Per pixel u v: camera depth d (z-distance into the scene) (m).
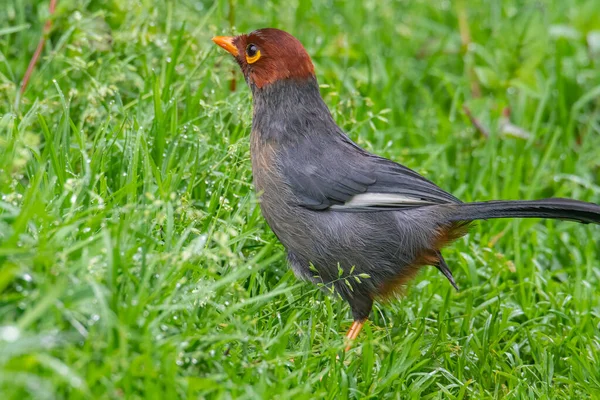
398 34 15.36
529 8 15.84
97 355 6.29
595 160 13.41
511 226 11.73
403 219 9.11
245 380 7.14
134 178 8.52
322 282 9.28
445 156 12.91
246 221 9.69
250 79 9.72
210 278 7.75
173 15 12.42
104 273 6.86
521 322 10.15
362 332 9.33
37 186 7.54
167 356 6.54
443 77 14.26
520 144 13.33
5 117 8.57
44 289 6.38
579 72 14.80
